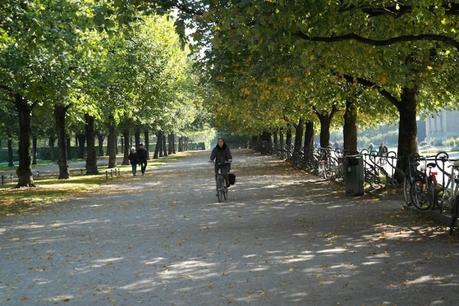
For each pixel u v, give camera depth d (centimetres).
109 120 4212
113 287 767
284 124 4159
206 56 1658
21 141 2817
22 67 2053
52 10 1631
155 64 3450
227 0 1002
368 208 1480
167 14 1195
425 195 1298
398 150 1950
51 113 3788
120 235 1224
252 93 1612
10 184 3247
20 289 777
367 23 1248
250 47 1094
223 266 867
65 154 3478
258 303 660
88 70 2414
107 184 2919
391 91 1972
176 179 3119
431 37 1154
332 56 1351
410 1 1084
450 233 1051
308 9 1014
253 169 3688
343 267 829
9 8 1471
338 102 2355
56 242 1167
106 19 1137
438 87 1962
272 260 896
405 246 966
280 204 1669
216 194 1956
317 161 2864
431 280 736
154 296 712
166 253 992
